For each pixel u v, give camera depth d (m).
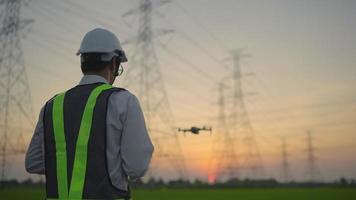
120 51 3.29
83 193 2.83
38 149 3.26
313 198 57.25
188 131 4.00
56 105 3.10
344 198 56.25
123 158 2.90
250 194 72.62
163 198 57.06
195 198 57.78
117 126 2.91
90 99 2.99
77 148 2.91
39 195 49.34
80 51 3.21
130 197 3.03
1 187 58.00
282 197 60.25
